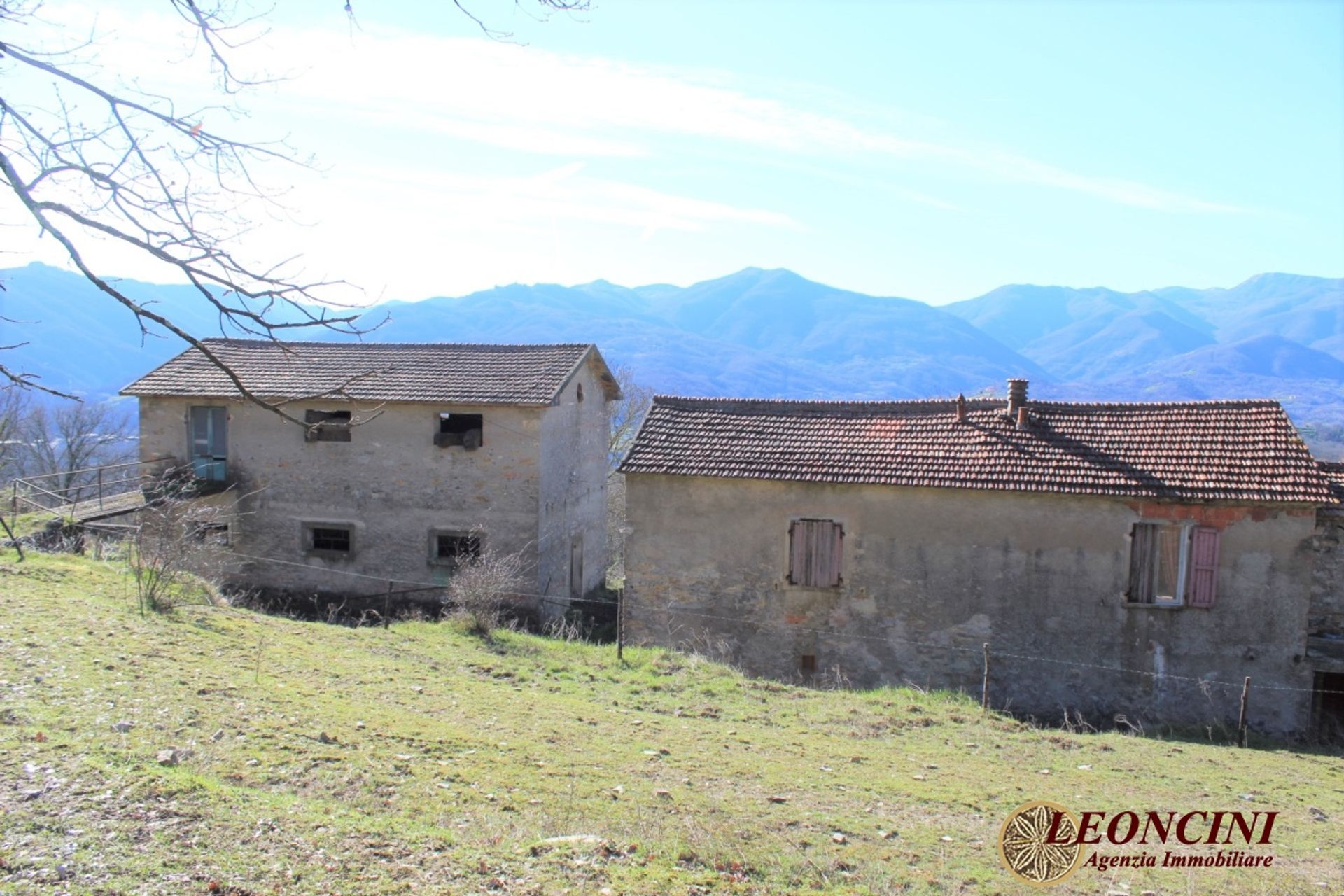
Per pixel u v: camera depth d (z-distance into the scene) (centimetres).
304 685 1076
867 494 1644
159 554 1441
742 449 1756
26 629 1069
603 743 1012
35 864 518
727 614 1711
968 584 1595
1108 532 1533
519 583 2127
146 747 744
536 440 2131
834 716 1261
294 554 2250
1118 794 969
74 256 443
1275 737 1466
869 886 663
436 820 700
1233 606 1494
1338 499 1507
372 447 2208
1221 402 1664
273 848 586
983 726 1269
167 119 454
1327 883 739
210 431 2302
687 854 679
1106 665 1537
